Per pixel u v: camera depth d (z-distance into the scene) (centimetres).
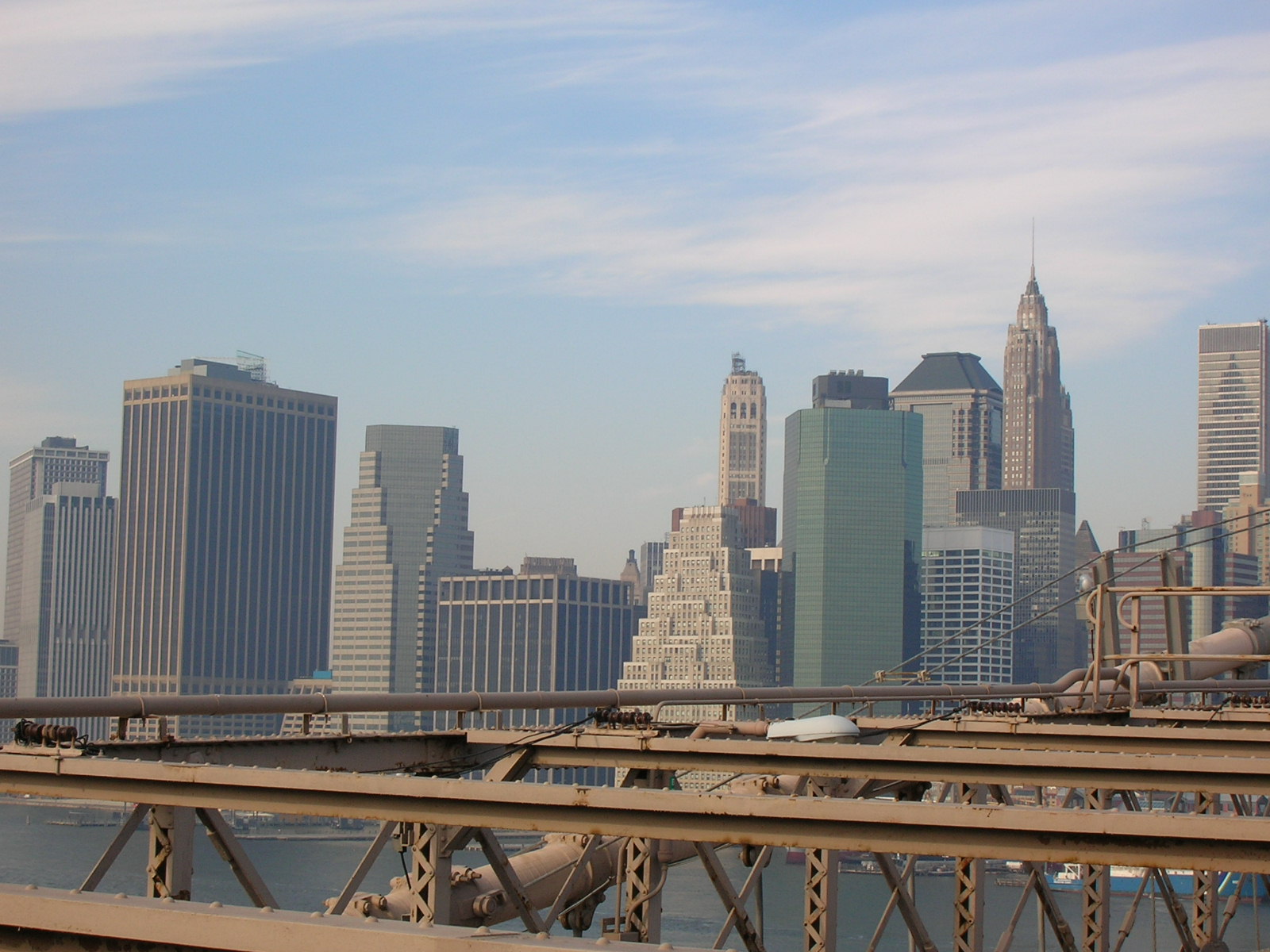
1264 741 2105
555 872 2041
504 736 1933
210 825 1302
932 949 1838
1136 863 1043
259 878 1316
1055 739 2266
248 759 1717
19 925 930
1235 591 2859
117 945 920
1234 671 4578
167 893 1304
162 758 1623
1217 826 1013
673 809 1150
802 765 1728
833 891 1706
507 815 1198
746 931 1522
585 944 856
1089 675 3145
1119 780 1627
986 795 2027
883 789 2000
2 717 1466
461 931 877
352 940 870
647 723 1939
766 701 2386
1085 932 2612
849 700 2584
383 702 1869
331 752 1831
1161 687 3753
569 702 2119
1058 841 1063
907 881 1819
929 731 2359
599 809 1186
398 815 1243
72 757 1355
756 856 1565
